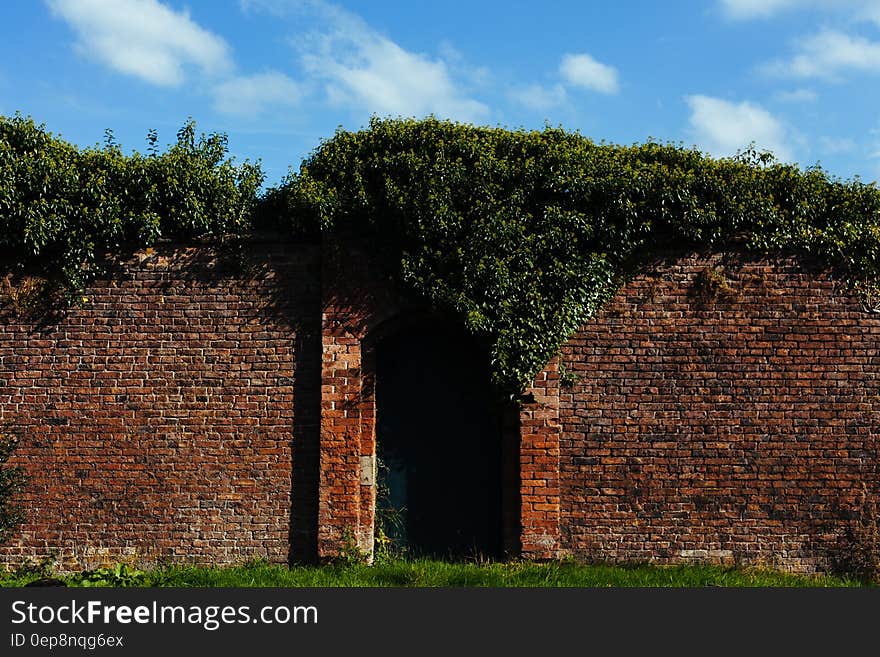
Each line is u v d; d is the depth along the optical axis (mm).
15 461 12555
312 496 12508
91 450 12570
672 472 12516
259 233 12820
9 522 12242
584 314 12539
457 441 12930
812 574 12422
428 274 12367
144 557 12430
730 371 12672
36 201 12430
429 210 12312
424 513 12828
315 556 12406
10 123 12789
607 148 13117
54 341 12719
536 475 12367
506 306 12305
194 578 11453
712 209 12633
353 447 12414
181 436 12594
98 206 12547
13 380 12672
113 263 12828
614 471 12500
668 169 12828
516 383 12336
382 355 13023
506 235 12344
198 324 12758
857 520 12508
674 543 12430
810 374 12688
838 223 12867
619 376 12609
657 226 12766
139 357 12703
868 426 12648
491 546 12766
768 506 12508
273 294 12805
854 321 12781
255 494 12516
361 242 12672
